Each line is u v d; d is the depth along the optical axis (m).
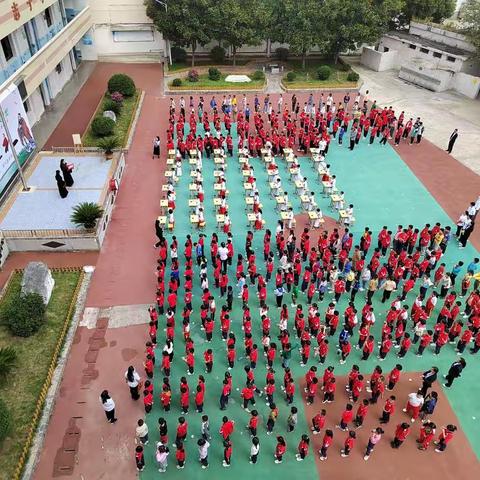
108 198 24.80
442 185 28.50
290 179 28.56
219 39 43.50
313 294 20.20
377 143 33.31
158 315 19.12
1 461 13.91
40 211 24.14
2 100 24.39
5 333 17.92
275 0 42.00
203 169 29.41
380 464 14.34
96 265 21.67
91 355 17.42
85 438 14.79
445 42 45.03
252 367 17.05
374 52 46.91
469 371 17.28
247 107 35.41
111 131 32.41
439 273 20.12
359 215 25.62
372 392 15.91
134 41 49.69
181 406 15.66
